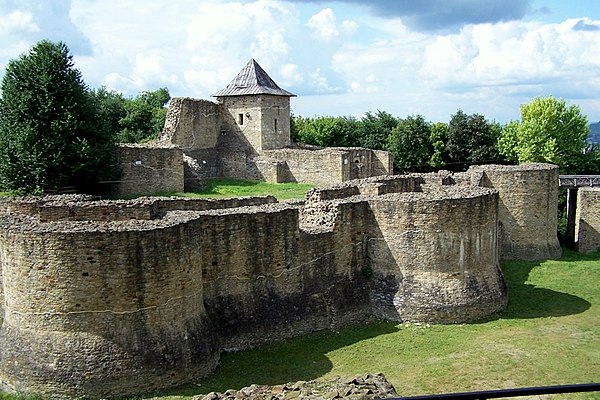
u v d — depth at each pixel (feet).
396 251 77.97
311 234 74.79
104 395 54.29
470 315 76.64
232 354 66.33
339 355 66.59
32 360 54.75
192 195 129.90
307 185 150.20
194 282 60.90
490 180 113.60
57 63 118.93
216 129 171.22
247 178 160.25
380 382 46.19
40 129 117.19
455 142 231.91
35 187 116.06
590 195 122.01
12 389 55.47
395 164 236.02
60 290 54.54
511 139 220.64
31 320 55.57
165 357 56.54
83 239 54.29
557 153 204.95
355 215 78.95
